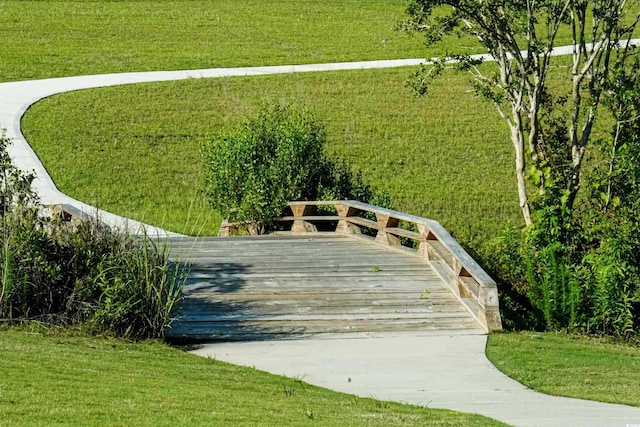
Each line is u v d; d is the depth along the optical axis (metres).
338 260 28.64
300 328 23.02
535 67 34.19
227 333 22.55
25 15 78.12
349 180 38.03
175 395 15.80
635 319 26.88
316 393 17.31
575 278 26.02
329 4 85.75
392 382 18.50
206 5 83.94
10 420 13.38
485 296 23.14
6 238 22.52
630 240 26.94
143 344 21.23
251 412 14.92
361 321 23.53
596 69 34.59
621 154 30.50
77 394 15.21
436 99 62.25
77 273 22.77
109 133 54.34
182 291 25.34
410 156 53.75
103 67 66.94
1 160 25.31
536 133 33.91
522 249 29.34
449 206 46.94
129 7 82.12
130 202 45.19
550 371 19.61
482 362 20.20
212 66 68.12
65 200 44.09
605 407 16.66
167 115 57.66
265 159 36.03
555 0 33.19
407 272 27.41
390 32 77.62
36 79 63.25
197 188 42.56
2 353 18.17
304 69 67.62
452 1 33.41
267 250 29.91
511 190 49.72
